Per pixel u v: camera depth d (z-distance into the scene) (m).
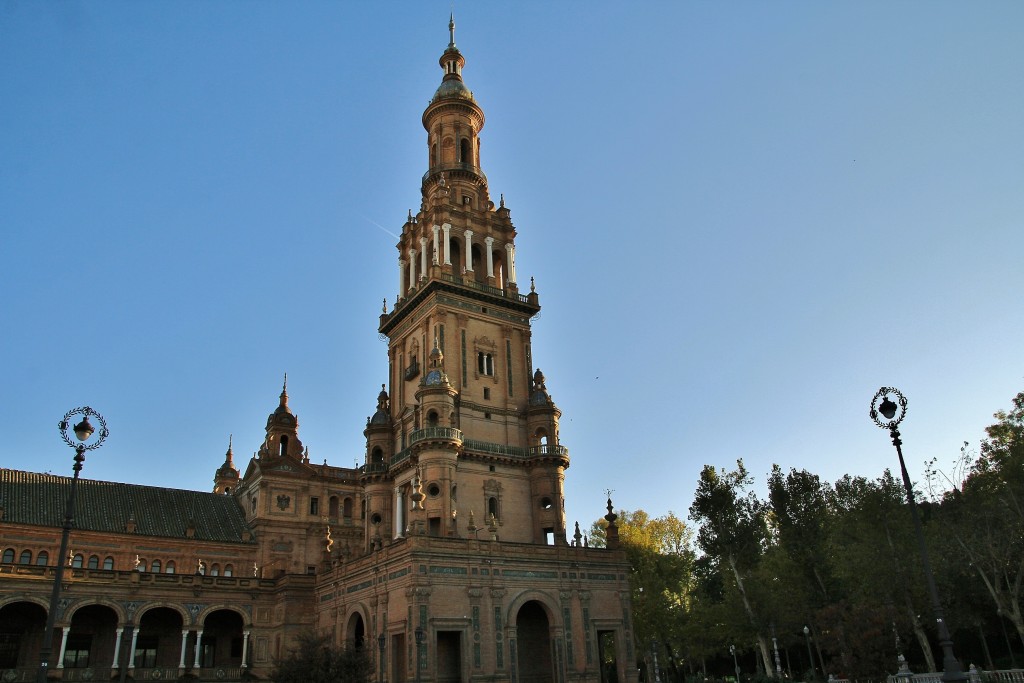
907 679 48.03
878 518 64.44
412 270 76.94
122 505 76.94
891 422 29.25
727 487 79.50
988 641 68.94
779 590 73.00
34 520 69.19
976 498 57.28
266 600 69.75
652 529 86.00
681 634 74.12
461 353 68.75
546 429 68.81
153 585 64.75
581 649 58.53
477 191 80.00
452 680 56.59
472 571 55.12
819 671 79.44
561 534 65.50
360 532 85.31
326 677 45.34
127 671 61.19
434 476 60.91
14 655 60.59
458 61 86.25
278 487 82.38
